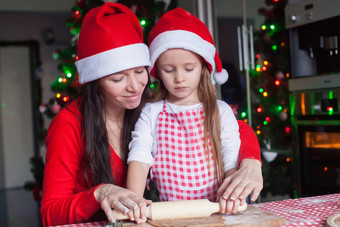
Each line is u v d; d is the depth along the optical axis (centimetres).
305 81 226
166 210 79
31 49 561
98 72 94
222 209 81
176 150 107
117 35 94
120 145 112
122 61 93
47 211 92
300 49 232
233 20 275
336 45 209
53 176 99
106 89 97
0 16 550
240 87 272
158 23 107
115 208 80
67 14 577
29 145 562
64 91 273
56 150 101
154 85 217
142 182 97
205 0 292
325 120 214
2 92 552
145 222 80
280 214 83
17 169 557
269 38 262
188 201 82
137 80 96
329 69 220
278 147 256
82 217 88
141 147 102
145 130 108
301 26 229
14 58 557
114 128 112
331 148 212
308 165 227
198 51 98
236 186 84
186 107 108
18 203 448
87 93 104
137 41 97
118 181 109
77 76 112
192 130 107
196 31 104
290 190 243
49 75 570
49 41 566
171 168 106
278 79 257
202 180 105
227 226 74
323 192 218
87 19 99
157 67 107
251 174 89
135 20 101
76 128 104
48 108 299
